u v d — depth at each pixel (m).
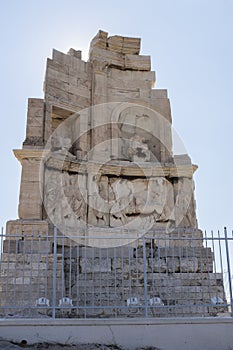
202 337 8.18
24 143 14.35
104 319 8.09
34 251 12.36
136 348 7.96
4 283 11.03
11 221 12.98
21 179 13.83
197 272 12.12
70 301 8.70
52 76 16.22
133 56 17.94
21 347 7.54
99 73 17.19
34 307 8.12
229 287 8.83
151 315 10.55
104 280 11.39
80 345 7.82
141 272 11.80
